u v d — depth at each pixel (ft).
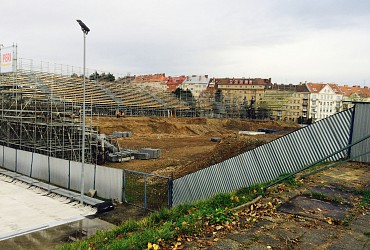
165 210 33.81
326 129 45.42
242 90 355.15
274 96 300.40
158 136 156.87
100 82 222.48
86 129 88.99
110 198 49.57
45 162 61.26
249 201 29.35
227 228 22.86
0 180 62.28
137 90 241.76
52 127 84.43
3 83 108.17
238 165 43.80
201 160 72.90
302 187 32.65
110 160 89.10
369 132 42.75
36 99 90.99
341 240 20.52
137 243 21.68
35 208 45.60
